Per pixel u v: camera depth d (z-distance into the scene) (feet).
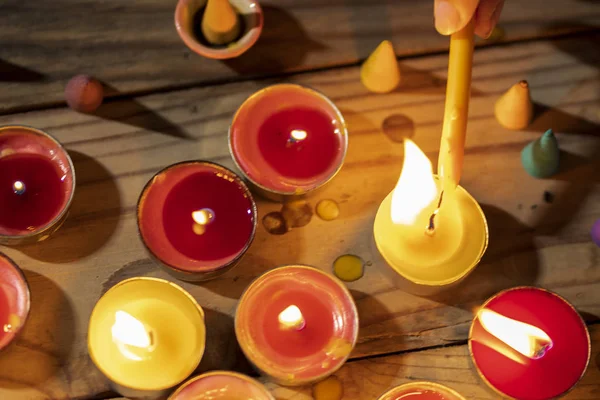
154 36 1.81
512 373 1.69
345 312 1.68
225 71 1.80
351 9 1.85
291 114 1.77
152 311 1.69
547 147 1.75
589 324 1.72
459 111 1.64
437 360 1.70
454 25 1.63
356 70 1.82
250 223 1.72
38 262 1.70
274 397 1.62
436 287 1.69
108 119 1.77
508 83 1.82
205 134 1.77
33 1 1.81
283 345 1.67
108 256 1.71
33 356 1.67
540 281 1.74
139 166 1.75
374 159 1.78
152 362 1.66
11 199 1.70
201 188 1.73
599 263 1.75
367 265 1.73
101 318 1.66
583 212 1.77
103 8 1.82
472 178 1.78
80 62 1.79
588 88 1.83
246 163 1.73
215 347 1.69
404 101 1.81
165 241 1.70
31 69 1.78
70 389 1.66
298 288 1.70
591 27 1.85
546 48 1.84
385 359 1.69
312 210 1.75
